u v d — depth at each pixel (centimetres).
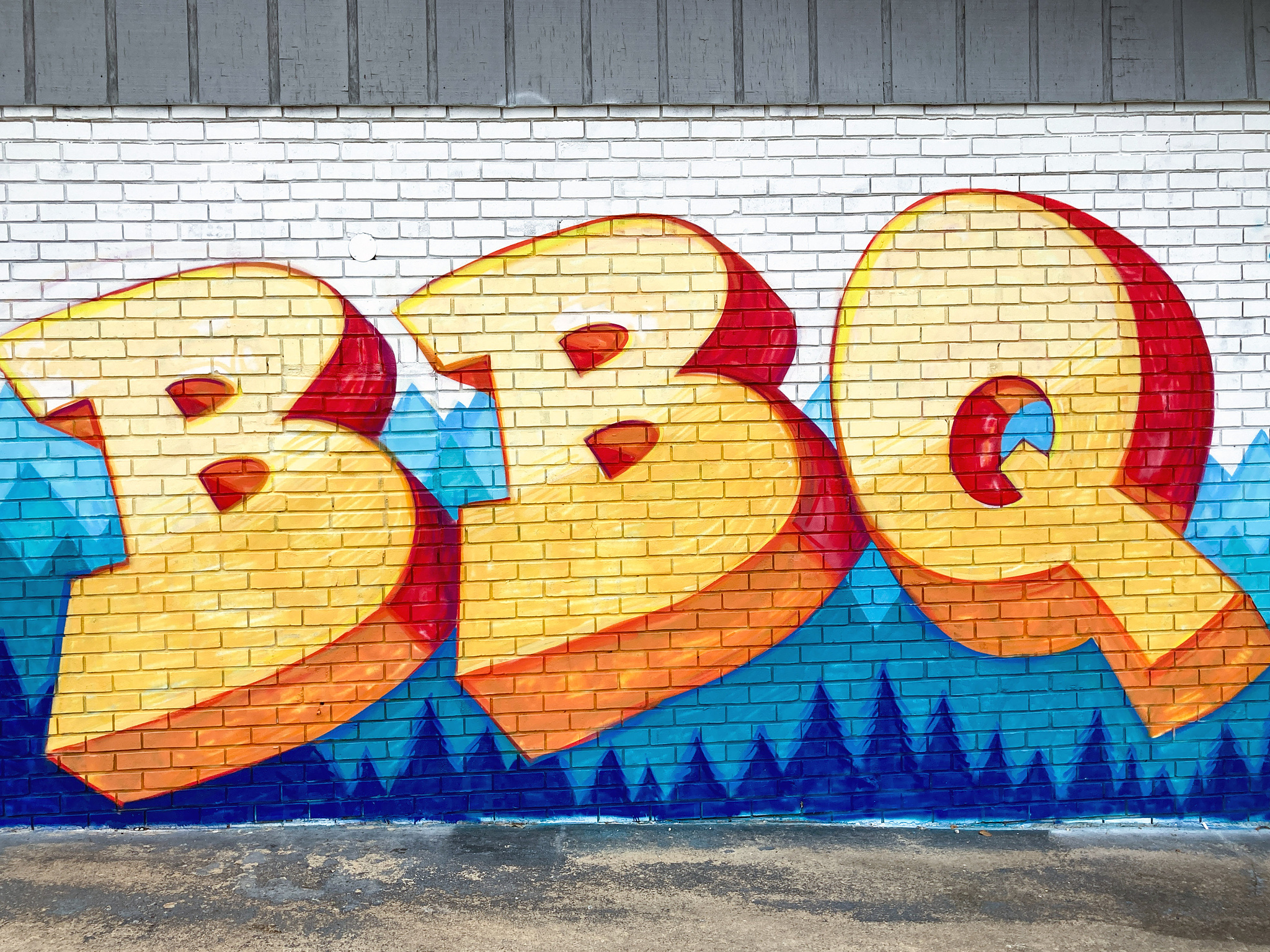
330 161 398
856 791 414
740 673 411
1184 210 414
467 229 401
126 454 396
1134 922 338
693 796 412
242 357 398
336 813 406
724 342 407
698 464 407
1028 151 411
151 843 389
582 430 405
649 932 328
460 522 404
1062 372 414
